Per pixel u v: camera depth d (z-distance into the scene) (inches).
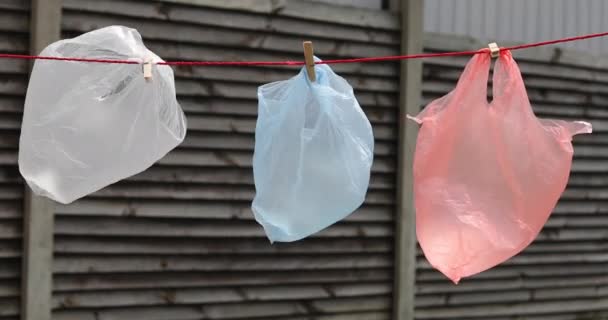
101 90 110.7
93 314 172.4
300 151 115.2
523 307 231.3
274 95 117.6
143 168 113.2
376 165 205.3
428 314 215.8
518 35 233.6
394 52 207.3
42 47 161.0
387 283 209.2
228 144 184.4
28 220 162.1
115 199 172.1
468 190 116.0
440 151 116.3
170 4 176.1
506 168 115.2
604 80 241.6
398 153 207.0
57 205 165.8
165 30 176.1
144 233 175.6
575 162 236.2
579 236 238.1
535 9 237.1
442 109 116.6
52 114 109.9
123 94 111.2
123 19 171.6
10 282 165.0
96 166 111.2
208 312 185.6
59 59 106.6
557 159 114.7
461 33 223.3
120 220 173.2
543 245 232.1
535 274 231.8
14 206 163.8
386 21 205.3
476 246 115.3
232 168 185.3
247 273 189.5
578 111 237.8
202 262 183.3
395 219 208.1
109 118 110.9
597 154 240.2
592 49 249.0
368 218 204.4
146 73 109.1
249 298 189.9
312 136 115.2
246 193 187.3
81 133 110.3
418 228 117.2
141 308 177.9
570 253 237.5
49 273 164.4
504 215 115.3
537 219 115.4
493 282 224.8
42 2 160.9
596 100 240.8
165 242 178.7
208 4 179.5
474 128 115.8
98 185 111.9
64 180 110.7
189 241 181.5
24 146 110.3
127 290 175.8
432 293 215.9
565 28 243.1
